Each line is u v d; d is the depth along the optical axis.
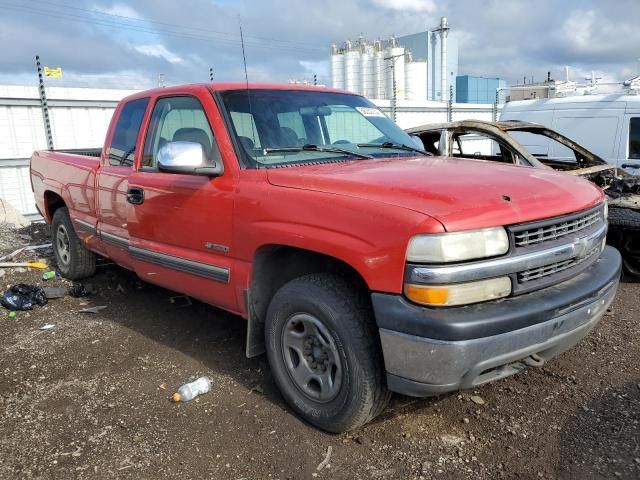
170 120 4.07
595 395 3.39
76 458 2.91
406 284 2.52
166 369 3.91
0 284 5.99
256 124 3.65
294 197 3.00
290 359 3.20
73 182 5.36
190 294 3.94
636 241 5.68
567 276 2.88
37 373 3.90
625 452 2.79
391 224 2.56
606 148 9.20
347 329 2.81
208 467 2.82
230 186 3.37
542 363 2.94
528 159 6.21
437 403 3.34
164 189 3.85
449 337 2.43
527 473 2.68
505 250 2.59
